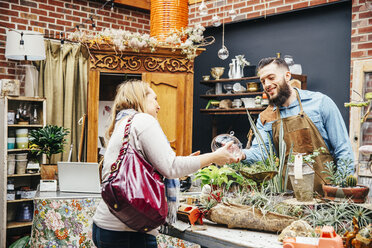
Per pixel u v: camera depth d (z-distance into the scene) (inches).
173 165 70.1
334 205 69.7
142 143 70.6
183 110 173.2
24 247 159.2
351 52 171.6
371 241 57.6
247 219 70.7
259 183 80.0
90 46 163.3
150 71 169.9
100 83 180.5
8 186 176.4
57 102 206.2
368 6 166.4
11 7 198.7
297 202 73.1
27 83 188.4
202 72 234.5
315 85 186.5
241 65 199.0
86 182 130.8
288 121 110.8
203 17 232.4
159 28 175.2
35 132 154.3
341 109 177.2
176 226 75.7
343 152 105.0
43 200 121.6
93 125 165.0
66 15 215.5
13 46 174.9
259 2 205.6
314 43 186.9
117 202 66.2
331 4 180.1
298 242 59.5
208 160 73.5
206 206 77.0
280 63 111.4
